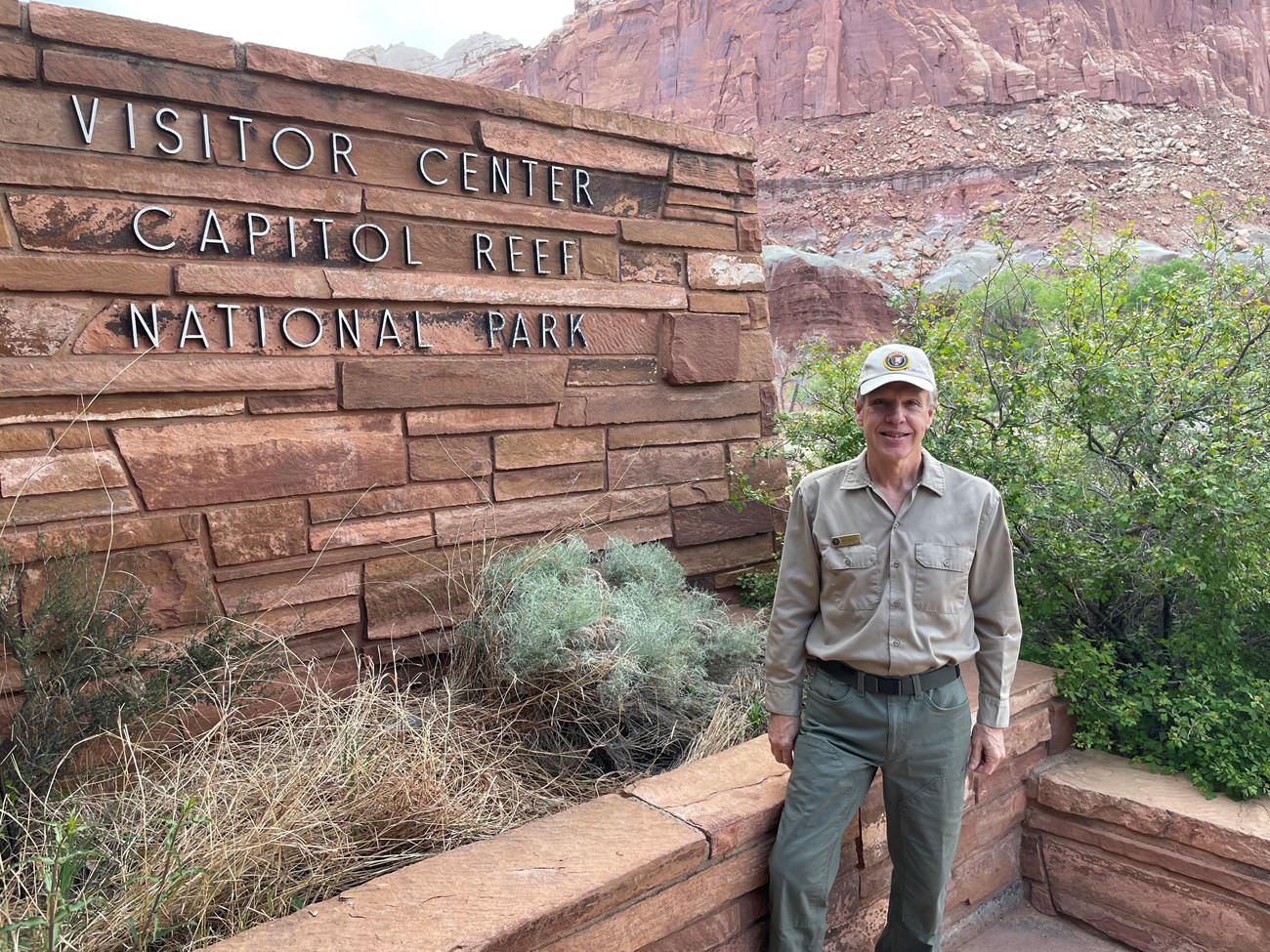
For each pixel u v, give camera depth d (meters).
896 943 2.63
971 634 2.42
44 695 2.74
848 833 2.91
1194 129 63.34
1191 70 68.00
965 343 4.38
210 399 3.36
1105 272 4.24
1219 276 4.08
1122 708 3.57
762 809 2.64
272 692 3.44
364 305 3.73
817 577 2.44
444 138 3.92
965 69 68.56
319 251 3.61
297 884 2.47
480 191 4.05
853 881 2.97
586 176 4.41
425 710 3.41
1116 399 3.93
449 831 2.82
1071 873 3.50
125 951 2.17
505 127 4.10
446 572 4.00
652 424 4.76
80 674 2.86
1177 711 3.53
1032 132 63.94
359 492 3.75
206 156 3.33
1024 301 4.41
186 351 3.30
